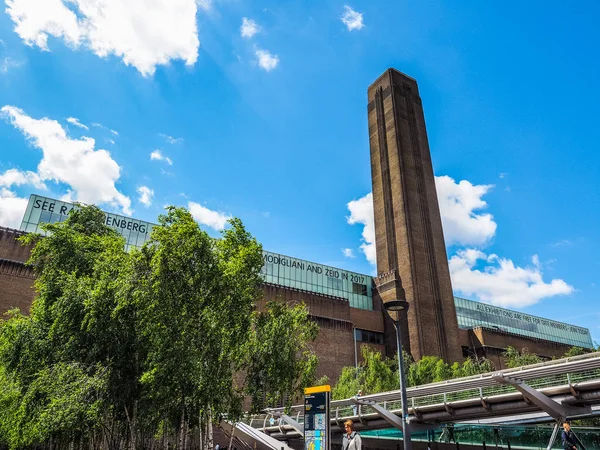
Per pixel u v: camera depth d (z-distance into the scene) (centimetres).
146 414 2050
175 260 1956
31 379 2184
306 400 1670
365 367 5503
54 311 2205
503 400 2683
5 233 4731
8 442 2391
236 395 2300
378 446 4038
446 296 8244
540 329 11200
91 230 3325
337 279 8119
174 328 1905
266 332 2430
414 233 8431
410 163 9206
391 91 9819
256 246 2347
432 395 3009
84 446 2698
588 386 2303
